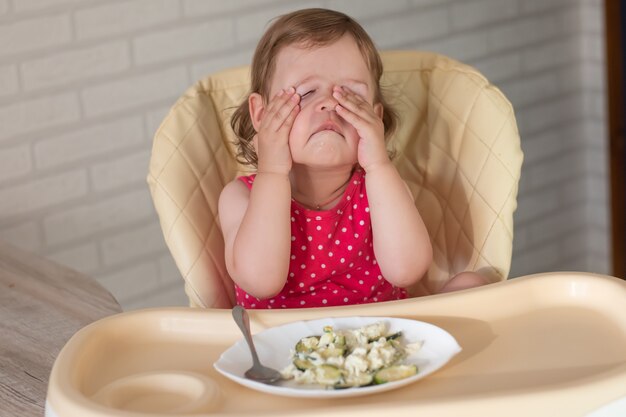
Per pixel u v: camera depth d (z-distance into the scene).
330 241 1.56
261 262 1.44
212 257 1.63
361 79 1.49
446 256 1.70
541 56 3.33
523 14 3.23
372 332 1.16
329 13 1.54
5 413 1.28
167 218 1.62
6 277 1.71
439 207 1.71
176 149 1.67
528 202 3.43
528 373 1.12
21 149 2.37
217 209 1.67
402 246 1.47
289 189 1.45
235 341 1.22
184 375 1.11
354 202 1.57
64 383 1.07
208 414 1.00
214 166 1.71
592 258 3.68
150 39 2.51
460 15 3.05
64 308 1.58
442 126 1.74
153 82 2.54
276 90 1.51
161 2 2.51
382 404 1.00
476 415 1.00
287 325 1.20
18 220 2.39
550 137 3.44
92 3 2.41
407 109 1.79
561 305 1.27
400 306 1.25
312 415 0.99
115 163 2.53
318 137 1.43
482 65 3.15
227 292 1.64
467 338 1.21
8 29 2.30
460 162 1.68
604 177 3.56
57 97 2.40
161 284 2.68
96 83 2.45
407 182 1.76
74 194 2.47
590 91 3.50
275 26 1.55
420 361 1.12
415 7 2.93
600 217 3.62
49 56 2.37
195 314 1.24
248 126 1.69
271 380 1.09
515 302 1.27
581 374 1.11
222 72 1.78
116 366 1.19
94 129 2.47
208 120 1.73
